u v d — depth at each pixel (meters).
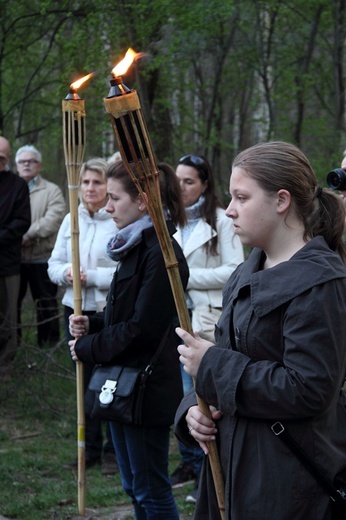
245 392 2.26
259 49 11.41
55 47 10.61
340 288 2.24
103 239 5.26
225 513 2.38
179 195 4.04
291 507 2.24
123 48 9.00
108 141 10.68
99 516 4.45
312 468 2.24
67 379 6.90
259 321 2.29
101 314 3.94
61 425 6.15
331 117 12.80
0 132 9.84
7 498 4.71
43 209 7.66
